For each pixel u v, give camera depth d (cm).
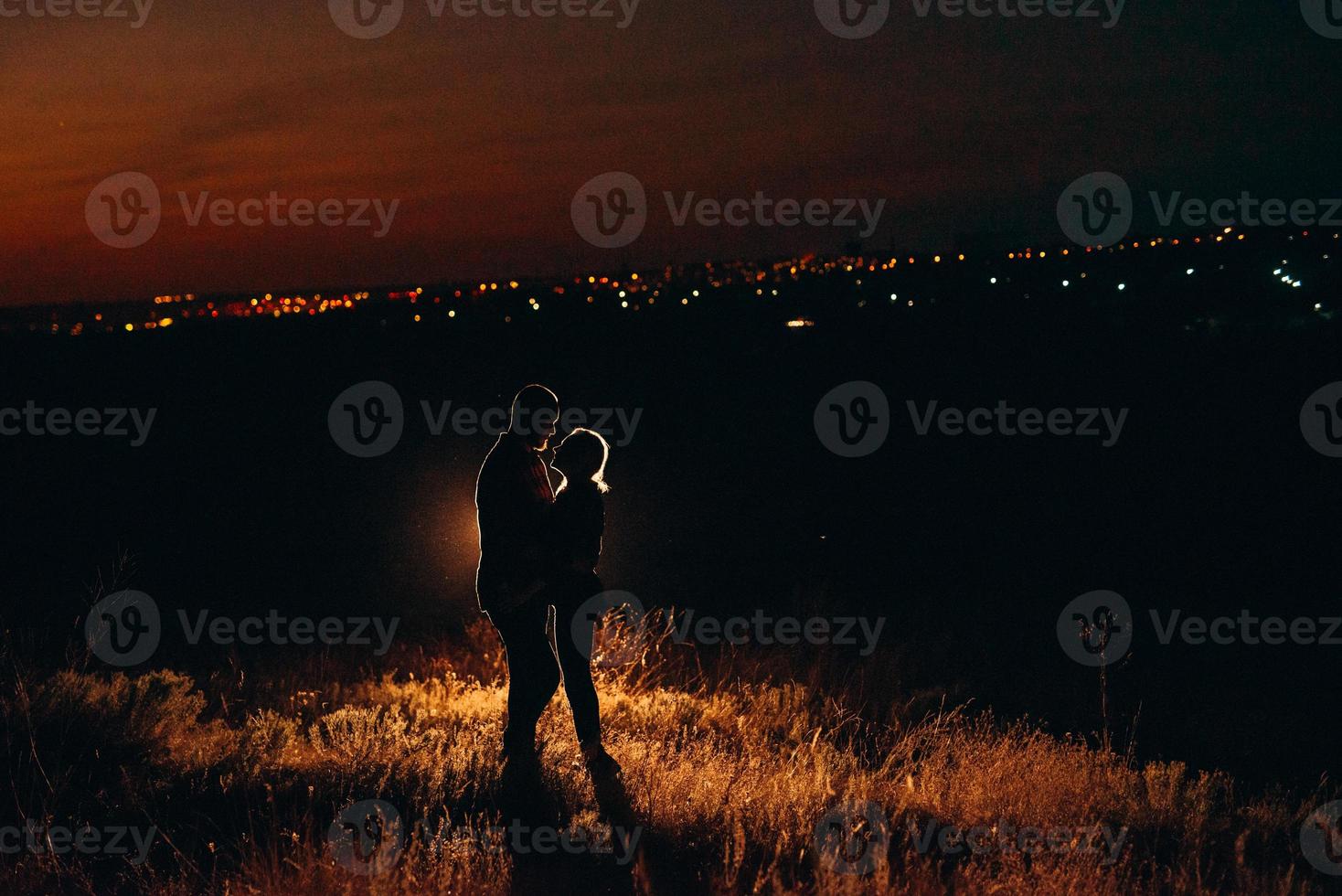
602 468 625
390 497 2181
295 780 573
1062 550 1625
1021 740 734
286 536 1839
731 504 2008
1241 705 903
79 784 565
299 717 775
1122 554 1590
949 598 1320
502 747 626
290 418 3334
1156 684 960
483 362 4481
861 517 1881
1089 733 835
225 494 2280
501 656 1041
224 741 646
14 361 4866
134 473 2567
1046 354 3619
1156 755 787
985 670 1002
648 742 674
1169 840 548
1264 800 640
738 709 830
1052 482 2122
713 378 3825
